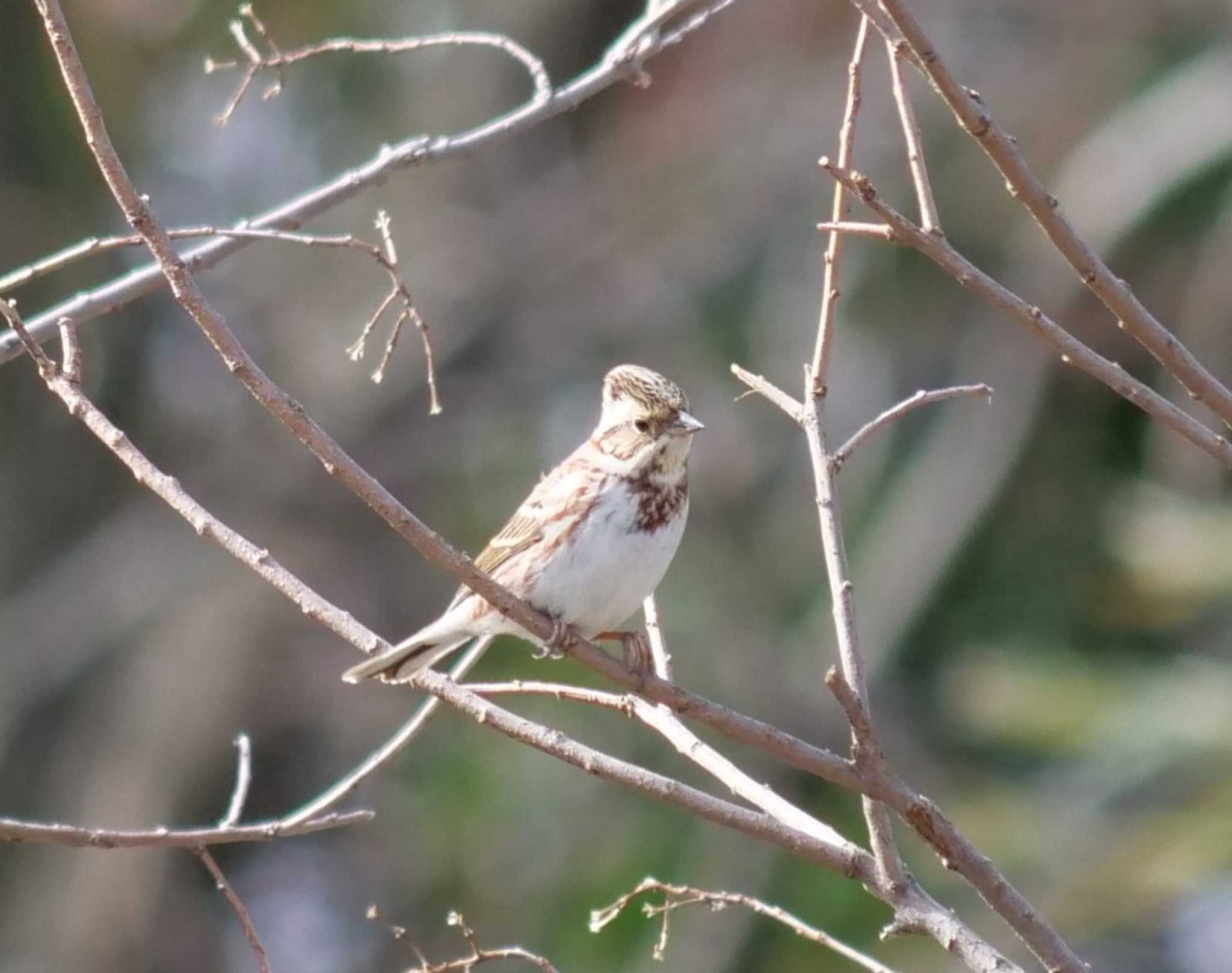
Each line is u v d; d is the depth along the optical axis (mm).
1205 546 13430
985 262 16734
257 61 7023
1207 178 16375
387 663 6891
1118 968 15727
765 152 17734
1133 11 17297
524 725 5762
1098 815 13555
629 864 14703
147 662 17062
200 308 5355
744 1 18016
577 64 18891
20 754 16781
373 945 16547
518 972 14648
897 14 5176
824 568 16141
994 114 17250
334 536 17578
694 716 5660
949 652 16109
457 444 17562
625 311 17781
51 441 17391
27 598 17219
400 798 16406
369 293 17844
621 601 7074
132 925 16719
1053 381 16641
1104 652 15766
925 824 5426
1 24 16500
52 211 16547
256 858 17578
